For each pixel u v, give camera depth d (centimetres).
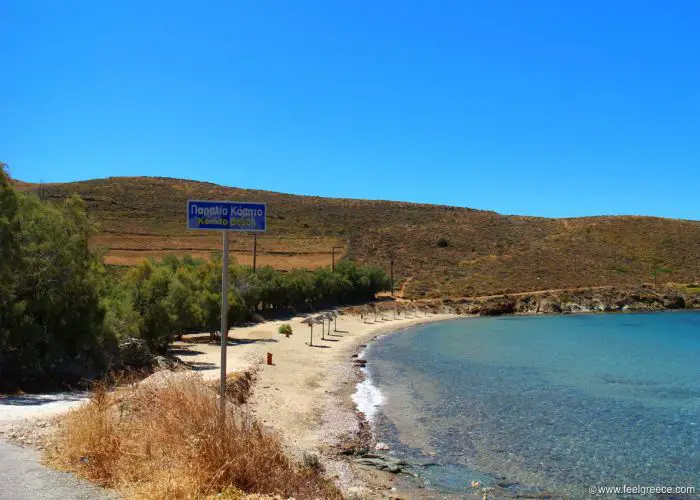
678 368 3878
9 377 1956
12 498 678
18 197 2281
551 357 4438
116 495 713
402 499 1429
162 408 884
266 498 732
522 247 12500
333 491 1031
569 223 14075
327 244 11675
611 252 12269
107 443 852
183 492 699
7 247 2067
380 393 2919
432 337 6044
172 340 3553
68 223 2484
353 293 9575
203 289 4591
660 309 9944
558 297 9856
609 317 8819
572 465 1777
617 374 3619
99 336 2478
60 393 1906
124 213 11400
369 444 1959
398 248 11994
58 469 812
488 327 7262
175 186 13875
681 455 1886
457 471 1706
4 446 959
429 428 2209
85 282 2439
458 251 12156
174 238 10462
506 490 1556
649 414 2484
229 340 4675
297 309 7931
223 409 852
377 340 5719
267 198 14312
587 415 2458
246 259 10062
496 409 2564
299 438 1925
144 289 3356
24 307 2084
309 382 3067
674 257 11925
